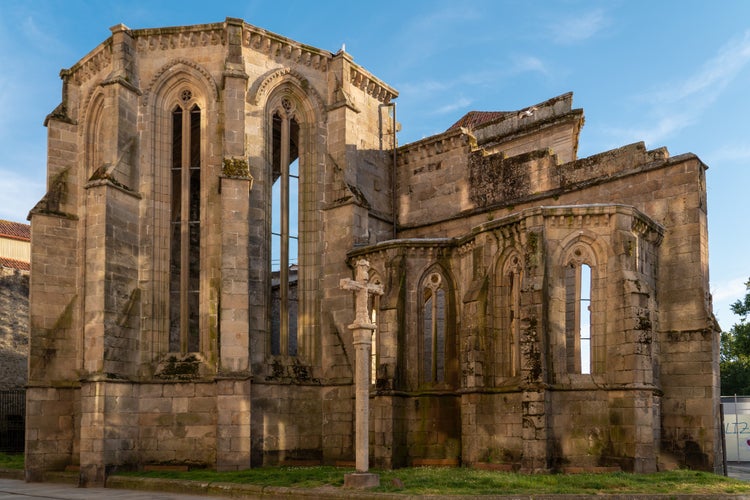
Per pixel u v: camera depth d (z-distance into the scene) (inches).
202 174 1429.6
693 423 1211.2
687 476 1026.1
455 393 1307.8
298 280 1513.3
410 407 1327.5
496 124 1951.3
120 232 1346.0
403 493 886.4
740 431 2010.3
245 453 1273.4
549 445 1099.9
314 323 1487.5
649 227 1227.9
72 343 1455.5
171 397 1331.2
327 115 1571.1
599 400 1132.5
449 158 1631.4
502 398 1190.3
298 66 1547.7
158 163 1429.6
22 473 1437.0
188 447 1312.7
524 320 1146.7
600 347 1160.8
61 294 1466.5
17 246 2532.0
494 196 1540.4
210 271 1381.6
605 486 933.8
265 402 1362.0
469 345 1230.9
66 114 1539.1
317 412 1435.8
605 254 1175.6
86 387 1272.1
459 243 1370.6
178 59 1450.5
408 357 1358.3
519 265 1230.3
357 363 971.3
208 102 1438.2
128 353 1322.6
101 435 1249.4
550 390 1124.5
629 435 1099.9
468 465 1204.5
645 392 1105.4
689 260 1256.8
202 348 1364.4
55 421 1412.4
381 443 1295.5
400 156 1708.9
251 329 1373.0
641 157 1338.6
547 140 1818.4
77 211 1512.1
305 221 1528.1
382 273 1400.1
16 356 2043.6
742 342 2795.3
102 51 1472.7
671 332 1254.9
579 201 1409.9
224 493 1051.3
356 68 1612.9
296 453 1390.3
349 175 1536.7
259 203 1427.2
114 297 1315.2
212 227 1393.9
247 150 1432.1
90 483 1237.7
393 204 1689.2
